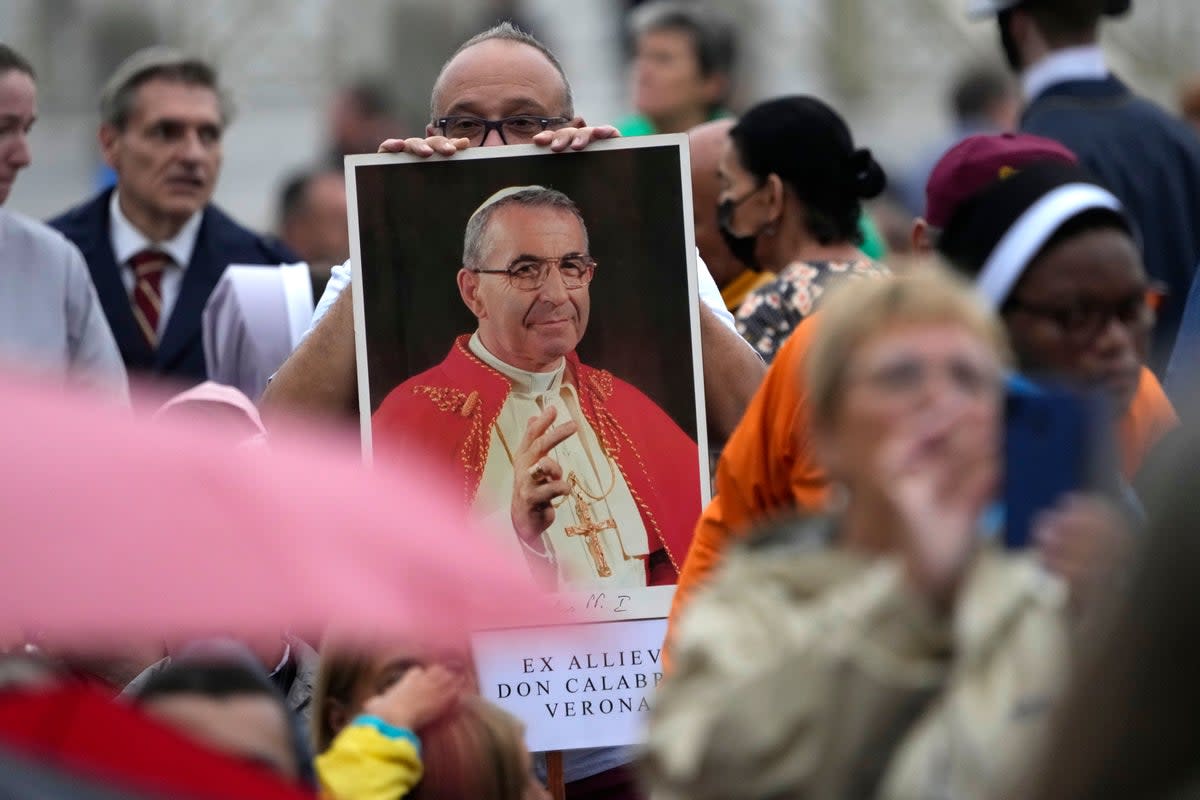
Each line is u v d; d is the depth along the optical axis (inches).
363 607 310.0
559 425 631.8
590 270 636.7
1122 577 292.5
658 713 382.3
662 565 627.5
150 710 466.0
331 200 1418.6
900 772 363.9
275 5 2706.7
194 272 1028.5
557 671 617.9
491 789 561.3
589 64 2512.3
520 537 627.8
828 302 402.3
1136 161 882.1
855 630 371.6
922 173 1644.9
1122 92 900.0
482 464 630.5
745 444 573.6
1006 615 371.6
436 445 629.9
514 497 628.7
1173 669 280.2
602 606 624.7
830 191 805.9
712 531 582.6
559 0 2605.8
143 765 365.7
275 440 331.3
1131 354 544.4
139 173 1021.2
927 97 2477.9
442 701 561.0
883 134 2388.0
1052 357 544.1
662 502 629.9
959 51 2509.8
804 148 802.8
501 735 566.3
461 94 684.7
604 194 637.9
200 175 1027.3
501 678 616.4
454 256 636.1
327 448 331.9
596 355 635.5
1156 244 877.8
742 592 385.1
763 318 773.9
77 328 884.0
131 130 1024.2
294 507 316.2
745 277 902.4
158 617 299.6
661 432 633.6
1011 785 330.6
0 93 912.3
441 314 636.1
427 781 557.9
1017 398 436.1
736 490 575.8
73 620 296.4
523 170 637.9
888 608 371.9
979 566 379.6
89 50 2628.0
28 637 468.8
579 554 627.8
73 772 355.6
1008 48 930.1
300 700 637.3
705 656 379.6
